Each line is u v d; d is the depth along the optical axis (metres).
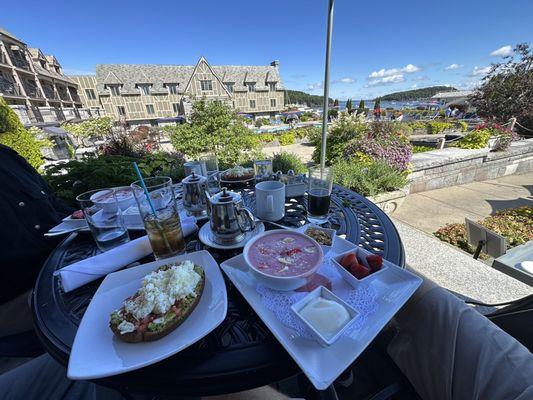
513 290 1.73
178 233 0.97
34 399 0.88
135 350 0.57
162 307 0.63
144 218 0.95
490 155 5.08
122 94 26.14
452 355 0.74
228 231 1.00
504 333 0.71
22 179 1.38
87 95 30.47
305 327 0.61
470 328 0.74
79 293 0.83
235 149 7.44
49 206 1.45
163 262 0.86
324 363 0.53
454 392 0.72
